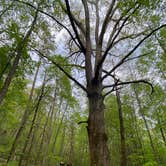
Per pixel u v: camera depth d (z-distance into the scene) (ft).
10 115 51.88
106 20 28.07
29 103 49.98
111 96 64.39
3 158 51.34
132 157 59.72
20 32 26.66
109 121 68.54
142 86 45.78
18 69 29.55
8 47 28.02
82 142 104.47
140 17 23.24
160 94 44.06
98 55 26.94
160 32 28.89
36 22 27.58
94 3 35.12
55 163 94.48
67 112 74.54
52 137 100.12
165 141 52.54
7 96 37.35
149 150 62.44
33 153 72.74
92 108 22.71
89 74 25.03
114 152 88.17
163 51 35.63
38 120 68.69
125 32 31.42
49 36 29.78
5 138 56.85
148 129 59.57
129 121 65.87
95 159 19.84
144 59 40.09
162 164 59.41
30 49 26.73
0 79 29.55
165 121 49.67
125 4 20.36
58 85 47.73
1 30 26.61
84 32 28.91
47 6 24.70
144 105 51.90
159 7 21.88
